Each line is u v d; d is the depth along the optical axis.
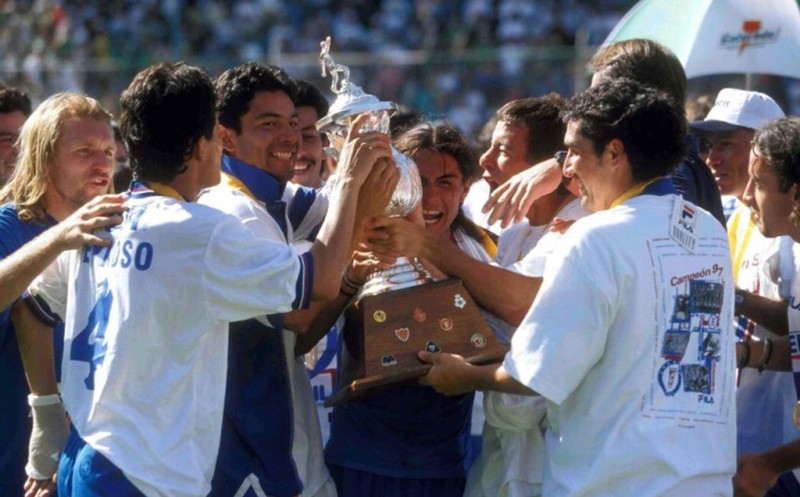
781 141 5.28
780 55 8.12
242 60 20.44
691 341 4.55
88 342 4.60
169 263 4.48
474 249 5.62
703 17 8.09
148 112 4.58
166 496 4.43
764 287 5.83
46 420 5.25
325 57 5.02
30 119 5.46
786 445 5.20
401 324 5.00
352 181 4.74
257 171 5.17
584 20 22.67
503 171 5.80
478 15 22.95
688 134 5.33
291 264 4.52
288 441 5.03
